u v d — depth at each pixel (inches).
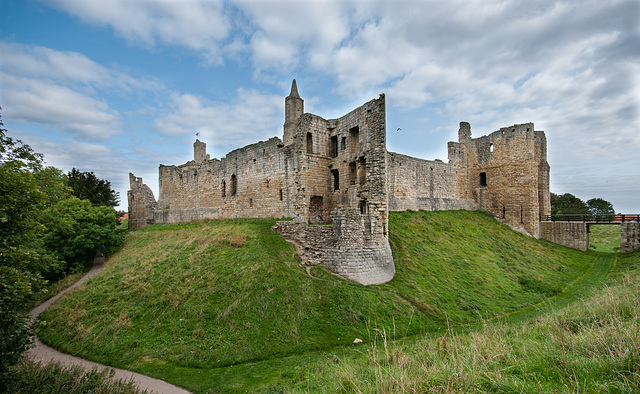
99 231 1180.5
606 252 1327.5
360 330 550.3
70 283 984.3
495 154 1553.9
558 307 717.9
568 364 243.0
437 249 983.6
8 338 357.4
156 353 502.0
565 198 2583.7
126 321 604.1
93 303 701.9
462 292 754.2
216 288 633.6
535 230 1417.3
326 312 582.2
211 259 764.6
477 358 283.1
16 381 361.1
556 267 1076.5
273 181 1076.5
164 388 415.8
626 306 383.2
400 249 909.2
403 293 692.7
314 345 504.7
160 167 2137.1
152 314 608.7
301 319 554.9
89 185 1919.3
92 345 555.8
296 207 956.0
